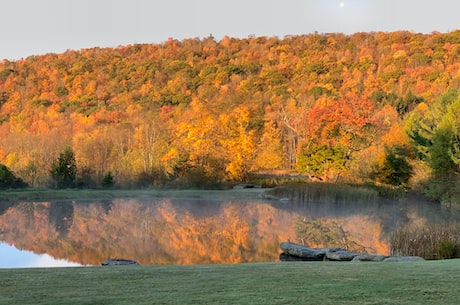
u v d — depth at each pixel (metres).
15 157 53.09
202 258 14.98
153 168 46.50
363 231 21.25
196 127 50.22
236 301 5.23
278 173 52.97
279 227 22.59
